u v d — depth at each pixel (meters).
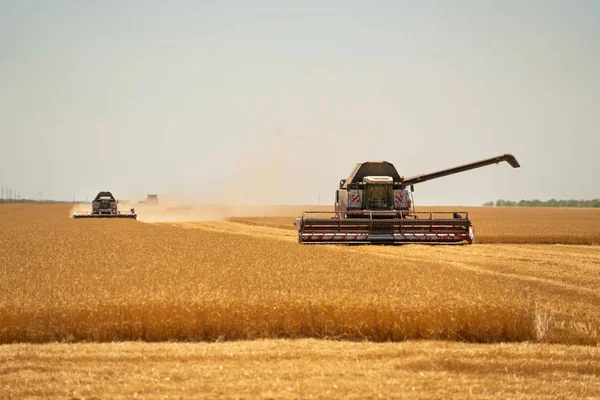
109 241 68.25
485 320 29.00
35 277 36.31
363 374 23.03
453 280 37.12
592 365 24.47
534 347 27.42
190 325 28.33
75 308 27.84
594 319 31.03
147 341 28.09
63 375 22.52
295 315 29.00
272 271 39.81
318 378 22.45
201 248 58.34
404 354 25.95
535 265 54.59
